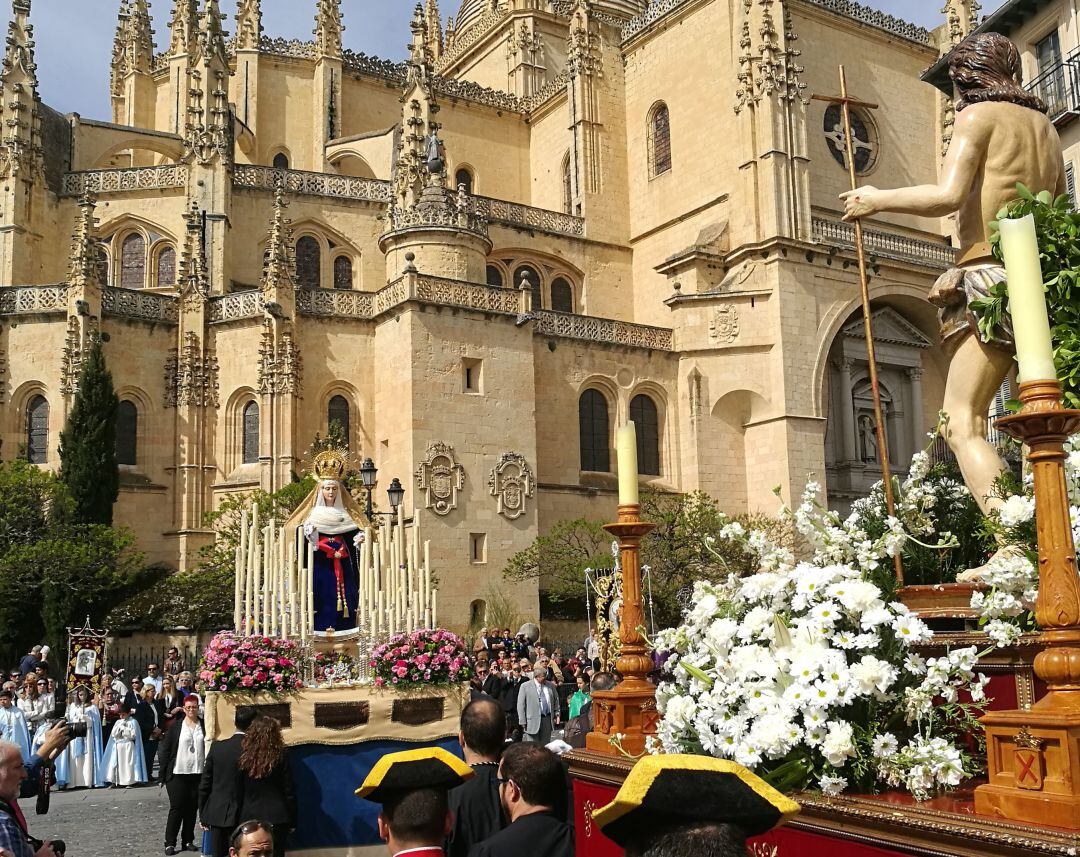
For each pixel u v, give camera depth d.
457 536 47.84
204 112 58.66
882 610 6.76
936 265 59.78
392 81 72.00
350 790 15.79
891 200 9.86
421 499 47.28
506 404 50.34
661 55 64.44
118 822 22.20
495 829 9.02
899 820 5.63
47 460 48.31
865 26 62.31
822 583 7.06
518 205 62.47
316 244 59.44
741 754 6.62
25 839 7.77
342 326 51.19
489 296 50.88
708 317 56.16
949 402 10.02
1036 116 9.93
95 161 59.75
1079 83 32.75
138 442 50.09
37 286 49.38
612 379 55.09
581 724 14.42
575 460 53.47
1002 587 7.34
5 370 48.78
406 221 53.16
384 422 49.97
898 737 6.85
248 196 57.41
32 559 41.47
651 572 44.12
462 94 71.06
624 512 10.02
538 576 48.25
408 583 19.30
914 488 10.47
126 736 28.25
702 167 60.72
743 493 55.81
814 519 8.36
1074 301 10.09
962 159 9.70
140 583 47.12
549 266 63.12
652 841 4.14
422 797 6.30
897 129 63.00
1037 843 4.94
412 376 48.19
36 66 55.91
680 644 7.98
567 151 69.50
